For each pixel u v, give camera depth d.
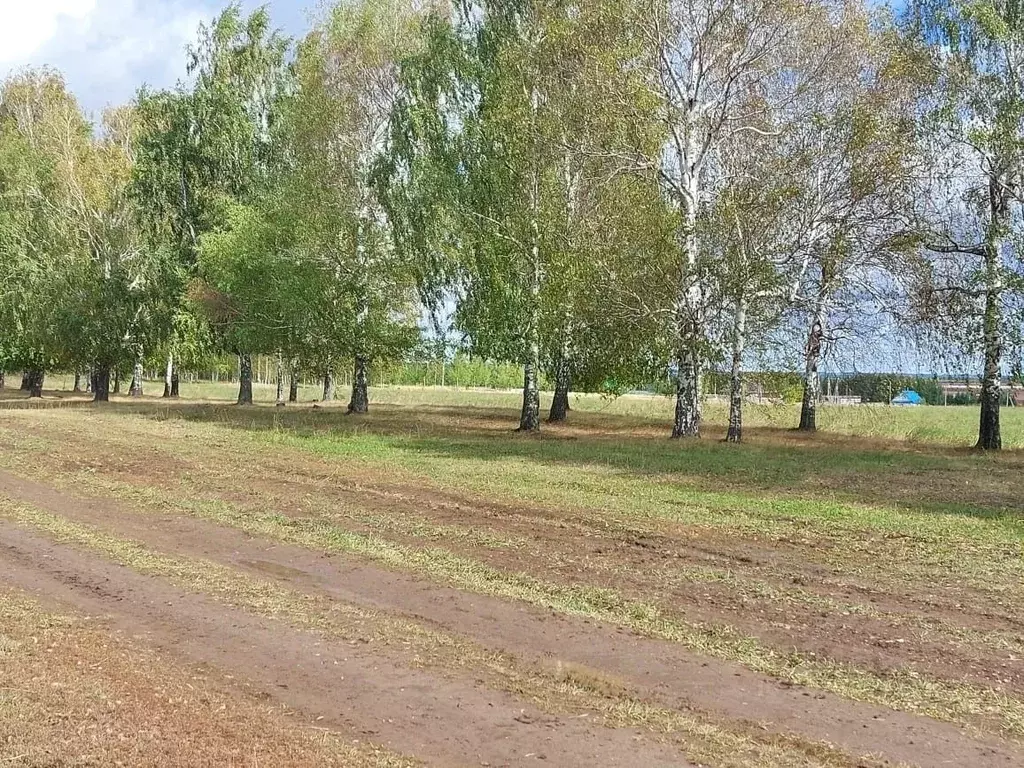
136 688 5.59
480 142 26.45
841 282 23.89
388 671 6.12
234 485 14.61
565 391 32.25
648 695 5.78
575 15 24.00
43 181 38.91
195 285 35.34
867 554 9.93
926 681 6.08
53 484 14.48
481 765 4.70
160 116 38.19
